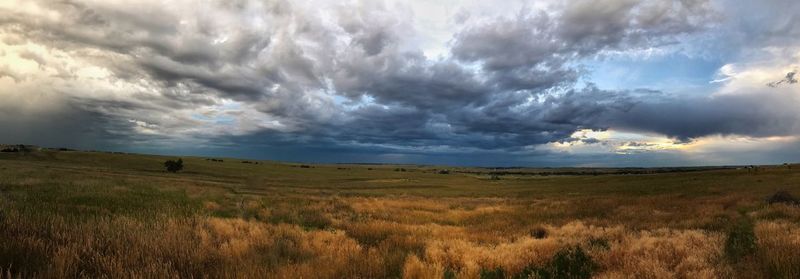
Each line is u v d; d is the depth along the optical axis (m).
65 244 5.78
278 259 6.98
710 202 23.02
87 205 13.28
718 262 7.13
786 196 20.17
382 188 70.69
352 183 90.19
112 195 17.30
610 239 10.90
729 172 70.94
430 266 6.82
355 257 7.34
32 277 4.46
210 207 17.06
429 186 80.19
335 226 14.05
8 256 4.79
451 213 21.72
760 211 16.48
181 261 5.72
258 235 9.30
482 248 9.22
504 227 15.20
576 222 16.02
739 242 7.93
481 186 80.69
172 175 83.56
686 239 9.88
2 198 10.87
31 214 7.95
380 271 6.61
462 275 6.66
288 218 15.44
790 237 8.67
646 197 30.94
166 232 7.36
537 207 25.08
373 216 18.34
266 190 46.62
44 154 114.69
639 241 9.76
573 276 6.74
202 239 7.64
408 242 10.07
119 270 4.89
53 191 17.58
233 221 11.96
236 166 142.12
